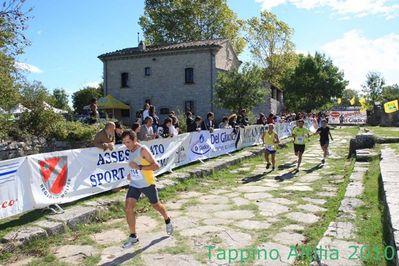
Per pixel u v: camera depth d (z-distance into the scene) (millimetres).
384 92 64250
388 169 9156
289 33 55656
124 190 8938
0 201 6191
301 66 51406
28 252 5504
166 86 37344
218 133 14992
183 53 36500
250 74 30438
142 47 39000
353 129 37094
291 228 6375
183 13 49156
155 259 5145
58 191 7270
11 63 17172
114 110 38250
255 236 6012
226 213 7434
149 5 50844
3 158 13656
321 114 39281
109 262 5090
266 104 40375
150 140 10367
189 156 12578
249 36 56062
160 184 9422
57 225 6219
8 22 15992
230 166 13445
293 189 9570
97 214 7145
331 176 11336
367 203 7043
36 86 17656
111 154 8742
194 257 5191
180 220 6973
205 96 35844
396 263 4152
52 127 15492
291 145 21203
